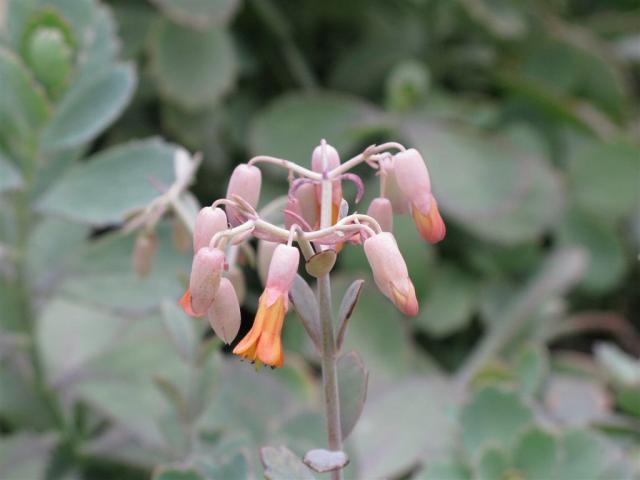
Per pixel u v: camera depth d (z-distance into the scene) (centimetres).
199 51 64
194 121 65
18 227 45
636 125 81
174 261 44
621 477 42
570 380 53
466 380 53
